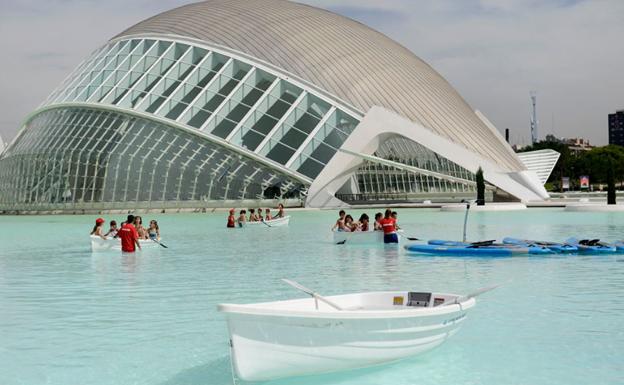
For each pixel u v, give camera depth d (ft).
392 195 191.21
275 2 220.64
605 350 28.63
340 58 188.14
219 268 56.54
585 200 186.60
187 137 170.30
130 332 32.94
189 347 30.12
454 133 179.83
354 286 45.34
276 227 110.73
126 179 171.01
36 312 38.04
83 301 41.32
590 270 52.60
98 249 72.90
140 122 175.63
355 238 78.13
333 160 163.84
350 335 24.89
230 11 208.54
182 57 187.83
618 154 468.34
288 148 167.84
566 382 24.57
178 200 167.63
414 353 26.91
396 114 170.91
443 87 202.39
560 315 35.40
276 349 23.90
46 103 202.39
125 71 191.62
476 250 64.34
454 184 190.80
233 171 166.71
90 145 177.78
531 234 88.22
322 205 165.89
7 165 200.13
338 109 174.81
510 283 46.06
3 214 191.72
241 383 25.17
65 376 26.14
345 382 25.05
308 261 61.11
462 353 28.48
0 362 28.07
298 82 179.63
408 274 51.16
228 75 182.09
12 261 63.72
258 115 172.45
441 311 26.45
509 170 181.06
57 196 178.81
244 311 22.98
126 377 25.96
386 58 195.93
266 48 188.65
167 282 48.75
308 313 23.94
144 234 79.51
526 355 28.02
